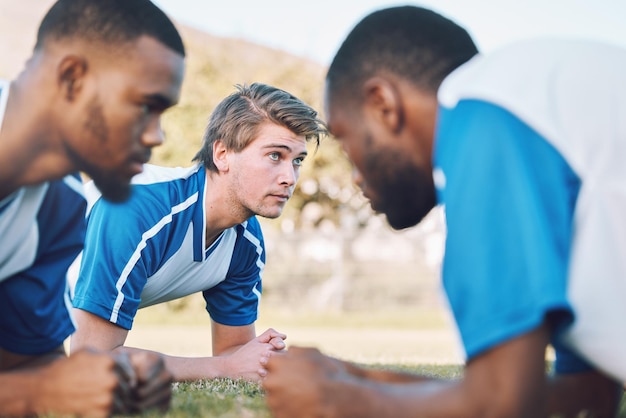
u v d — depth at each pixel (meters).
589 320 1.45
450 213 1.48
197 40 13.89
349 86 1.66
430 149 1.64
